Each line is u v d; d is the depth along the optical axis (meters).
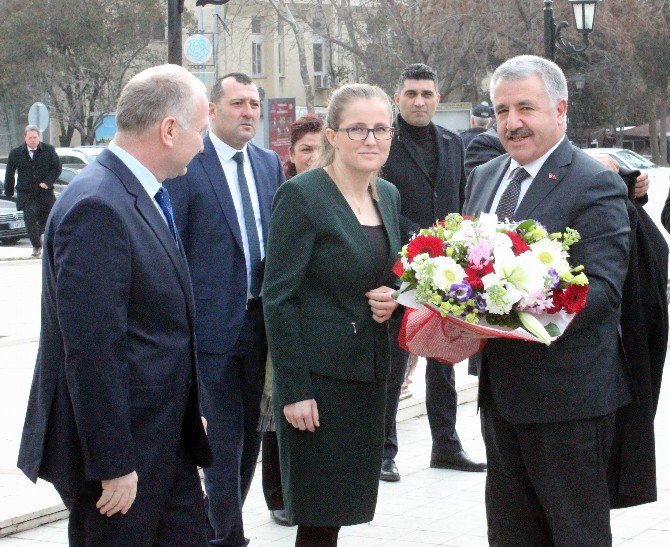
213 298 4.90
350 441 4.06
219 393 4.86
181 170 3.45
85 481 3.27
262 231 5.11
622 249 3.72
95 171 3.29
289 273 3.99
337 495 4.05
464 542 5.14
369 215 4.15
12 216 22.59
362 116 4.02
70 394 3.15
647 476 3.96
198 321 4.89
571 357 3.72
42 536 5.27
